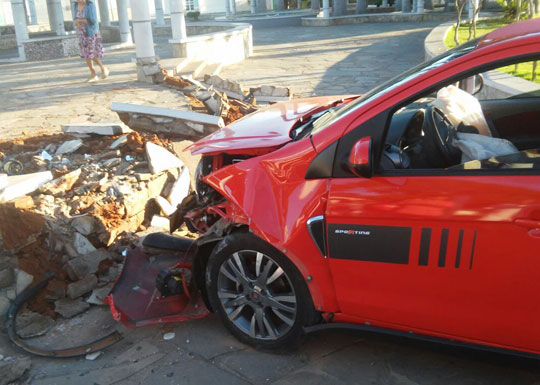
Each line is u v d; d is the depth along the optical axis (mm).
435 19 26453
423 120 3121
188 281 3975
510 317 2662
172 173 5773
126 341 3689
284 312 3330
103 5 25625
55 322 3947
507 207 2557
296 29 27328
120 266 4508
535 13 13055
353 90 11055
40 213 4477
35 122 8609
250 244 3248
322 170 3016
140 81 11961
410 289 2865
